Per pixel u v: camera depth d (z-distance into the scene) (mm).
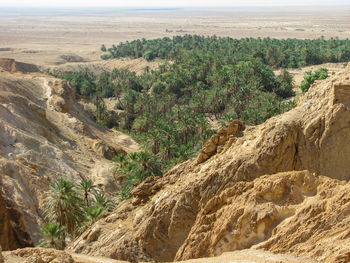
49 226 35688
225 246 21797
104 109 116375
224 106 112875
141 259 24922
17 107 69062
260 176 23703
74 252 27875
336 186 20766
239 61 149000
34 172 52594
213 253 22047
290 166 24203
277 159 24188
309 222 19375
